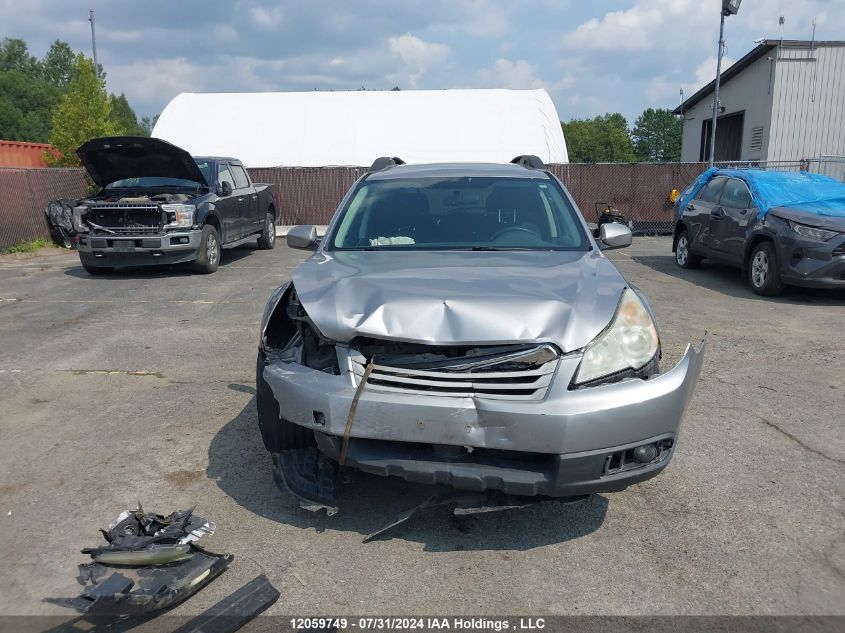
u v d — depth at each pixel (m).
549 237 4.18
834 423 4.65
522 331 2.88
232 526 3.32
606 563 3.04
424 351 2.97
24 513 3.46
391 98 22.39
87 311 8.30
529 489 2.86
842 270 8.27
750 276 9.33
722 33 16.47
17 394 5.28
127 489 3.70
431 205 4.46
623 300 3.18
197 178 11.44
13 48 88.12
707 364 6.00
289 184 18.95
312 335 3.30
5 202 14.17
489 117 21.55
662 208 17.81
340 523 3.35
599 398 2.82
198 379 5.62
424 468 2.90
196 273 11.21
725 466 3.99
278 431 3.43
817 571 2.96
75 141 20.72
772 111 21.70
